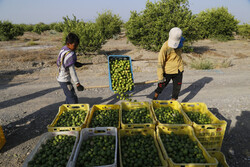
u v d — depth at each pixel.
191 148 2.83
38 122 4.50
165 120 3.60
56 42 22.89
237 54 13.85
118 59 5.10
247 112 4.86
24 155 3.38
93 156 2.77
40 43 21.70
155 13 12.57
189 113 3.99
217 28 23.39
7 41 24.20
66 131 3.16
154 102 4.25
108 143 2.97
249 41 21.98
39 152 2.93
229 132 4.00
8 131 4.14
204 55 13.58
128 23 13.96
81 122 3.58
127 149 2.99
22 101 5.80
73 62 3.62
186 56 13.05
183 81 7.59
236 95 6.05
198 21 12.49
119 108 4.23
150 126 3.28
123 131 3.24
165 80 4.38
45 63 11.11
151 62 11.05
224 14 23.02
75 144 2.87
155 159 2.70
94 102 5.65
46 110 5.14
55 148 2.99
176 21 12.10
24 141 3.79
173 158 2.72
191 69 9.88
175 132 3.26
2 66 10.32
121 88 4.42
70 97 4.13
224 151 3.44
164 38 12.41
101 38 13.05
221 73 8.87
